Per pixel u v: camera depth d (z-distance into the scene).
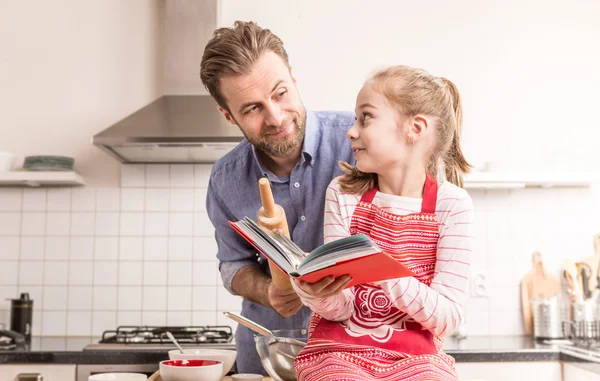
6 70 3.38
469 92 3.40
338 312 1.17
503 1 3.45
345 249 0.97
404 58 3.40
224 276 1.80
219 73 1.43
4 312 3.25
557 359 2.73
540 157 3.37
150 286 3.29
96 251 3.30
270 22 3.39
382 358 1.11
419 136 1.21
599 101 3.41
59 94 3.38
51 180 3.14
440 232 1.20
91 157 3.35
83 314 3.27
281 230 1.24
